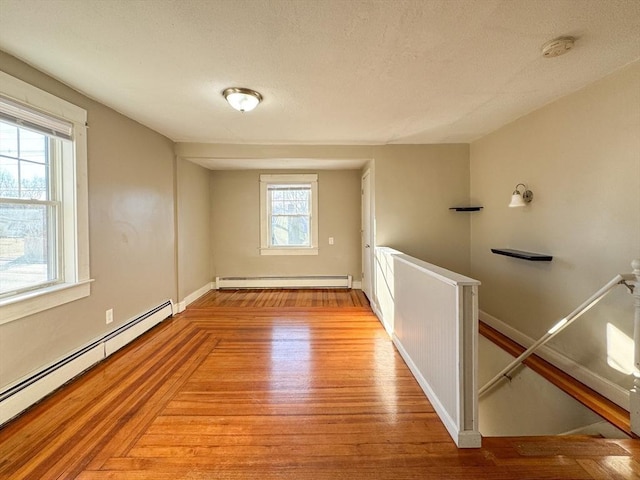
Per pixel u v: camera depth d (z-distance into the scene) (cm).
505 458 155
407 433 175
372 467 151
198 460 156
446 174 397
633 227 196
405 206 398
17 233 202
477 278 385
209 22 153
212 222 536
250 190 534
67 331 229
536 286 284
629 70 196
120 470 149
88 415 191
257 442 168
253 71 204
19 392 190
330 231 538
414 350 239
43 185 219
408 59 189
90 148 250
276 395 214
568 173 244
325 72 205
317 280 541
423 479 144
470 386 163
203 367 255
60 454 159
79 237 237
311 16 149
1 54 180
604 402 209
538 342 236
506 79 216
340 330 340
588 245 227
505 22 154
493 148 346
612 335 210
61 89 221
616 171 205
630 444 166
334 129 334
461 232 400
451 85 226
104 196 267
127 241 301
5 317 184
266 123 314
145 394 215
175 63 194
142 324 323
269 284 541
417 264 232
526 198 290
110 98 250
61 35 165
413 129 337
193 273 462
